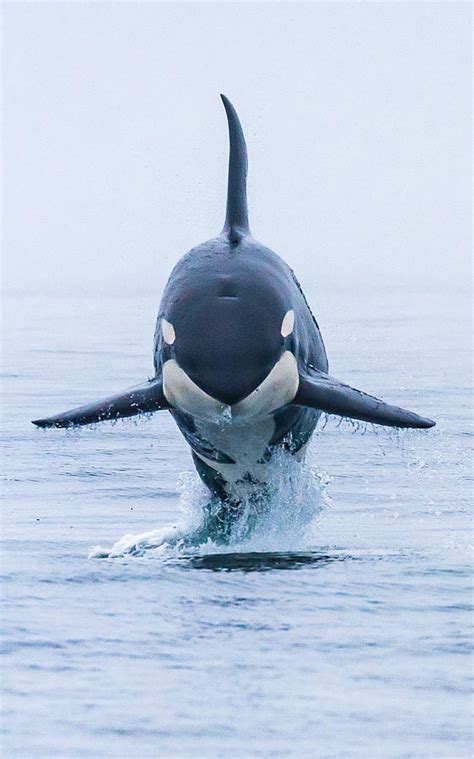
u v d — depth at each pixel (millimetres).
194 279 51000
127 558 51125
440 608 43094
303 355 53281
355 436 80312
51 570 48875
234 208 54375
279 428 52938
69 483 68062
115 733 33812
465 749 32906
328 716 34656
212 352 49188
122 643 39844
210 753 32750
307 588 45688
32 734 33844
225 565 49531
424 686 36469
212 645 39594
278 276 52250
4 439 81188
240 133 54844
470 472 69625
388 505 61562
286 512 55281
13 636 40625
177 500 63938
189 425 52344
